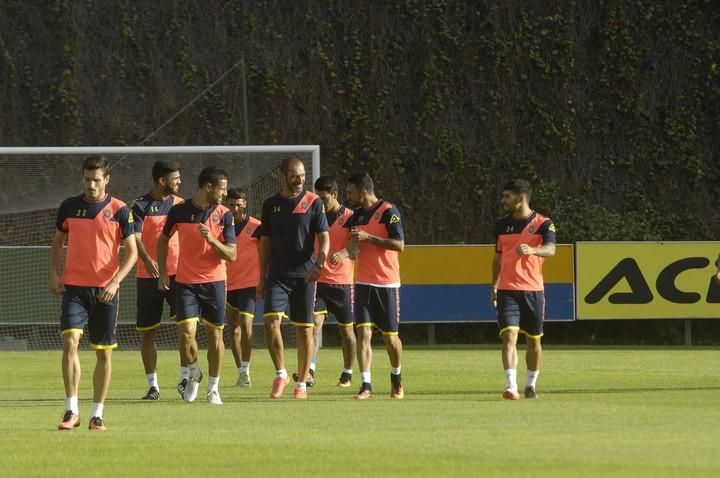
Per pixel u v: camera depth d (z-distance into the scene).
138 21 95.69
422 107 94.62
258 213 81.75
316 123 94.56
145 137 94.56
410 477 23.52
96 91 94.81
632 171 94.88
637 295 81.50
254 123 94.69
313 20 95.44
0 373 59.84
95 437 30.75
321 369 61.91
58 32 94.62
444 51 95.25
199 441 29.67
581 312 81.44
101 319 33.12
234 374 58.34
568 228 92.44
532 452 26.77
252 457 26.62
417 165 94.31
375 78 94.75
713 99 95.50
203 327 79.69
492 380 53.41
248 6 96.00
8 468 25.39
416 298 81.69
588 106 95.50
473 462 25.34
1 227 82.62
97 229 33.12
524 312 42.28
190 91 95.25
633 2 96.31
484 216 94.12
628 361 66.69
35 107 93.69
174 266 46.03
